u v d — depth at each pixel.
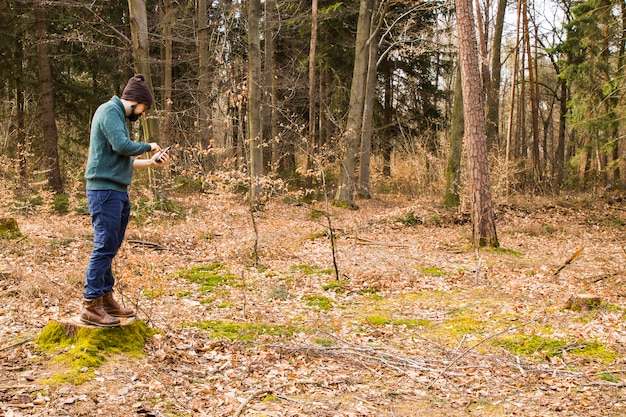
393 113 26.23
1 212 9.98
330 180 21.44
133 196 11.27
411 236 13.02
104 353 4.17
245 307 6.73
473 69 11.01
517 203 17.12
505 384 4.68
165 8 19.58
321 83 23.08
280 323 6.14
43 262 8.00
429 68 26.08
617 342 5.51
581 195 18.88
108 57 21.59
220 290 7.50
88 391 3.66
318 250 10.95
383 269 9.24
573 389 4.56
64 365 3.96
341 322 6.33
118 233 4.20
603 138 19.66
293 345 5.26
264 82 20.70
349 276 8.76
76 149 22.42
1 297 6.06
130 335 4.47
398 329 6.12
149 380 4.01
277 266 9.21
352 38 22.50
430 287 8.16
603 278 8.39
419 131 25.77
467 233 12.95
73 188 13.59
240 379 4.39
